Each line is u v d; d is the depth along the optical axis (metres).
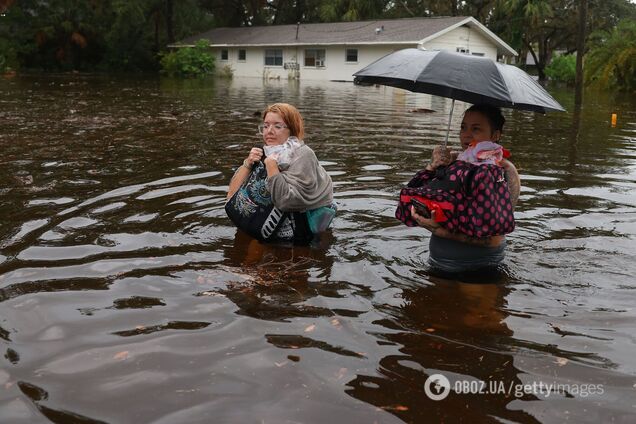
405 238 3.96
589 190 5.47
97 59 36.72
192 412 2.04
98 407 2.06
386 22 31.50
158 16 38.09
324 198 3.89
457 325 2.76
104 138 8.12
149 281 3.15
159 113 11.82
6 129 8.79
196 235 3.92
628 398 2.19
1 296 2.91
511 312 2.91
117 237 3.82
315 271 3.37
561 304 3.01
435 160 3.53
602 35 32.09
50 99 14.71
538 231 4.16
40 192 4.90
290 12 43.00
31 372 2.26
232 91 19.95
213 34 38.53
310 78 31.70
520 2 35.78
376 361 2.42
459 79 3.12
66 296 2.93
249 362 2.38
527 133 9.79
